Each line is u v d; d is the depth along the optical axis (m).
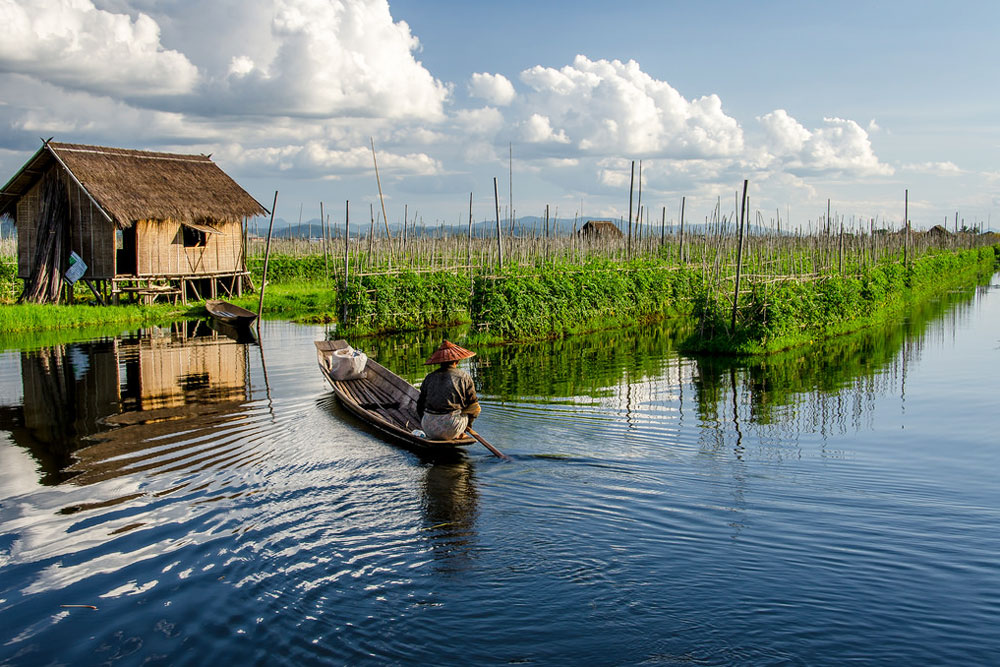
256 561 6.25
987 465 8.97
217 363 17.72
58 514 7.47
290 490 8.08
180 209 32.81
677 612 5.30
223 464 9.16
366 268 31.62
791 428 10.92
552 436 10.38
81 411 12.38
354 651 4.86
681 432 10.66
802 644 4.88
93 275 31.75
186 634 5.12
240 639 5.04
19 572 6.15
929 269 39.50
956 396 13.36
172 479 8.57
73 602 5.63
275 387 14.50
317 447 9.90
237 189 37.31
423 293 25.23
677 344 21.11
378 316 23.81
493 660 4.73
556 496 7.76
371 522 7.07
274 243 62.78
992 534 6.70
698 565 6.05
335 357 13.93
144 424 11.40
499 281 22.64
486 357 18.53
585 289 24.94
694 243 47.28
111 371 16.55
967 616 5.22
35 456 9.63
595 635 5.01
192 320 28.55
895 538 6.61
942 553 6.29
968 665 4.62
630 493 7.82
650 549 6.36
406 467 8.89
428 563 6.13
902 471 8.74
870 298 24.91
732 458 9.25
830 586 5.68
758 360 17.94
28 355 19.14
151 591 5.77
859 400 13.07
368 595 5.61
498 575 5.90
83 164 31.25
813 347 20.14
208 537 6.79
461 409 9.88
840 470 8.75
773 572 5.92
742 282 22.47
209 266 35.59
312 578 5.91
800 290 21.34
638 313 27.83
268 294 36.75
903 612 5.28
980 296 35.56
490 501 7.60
